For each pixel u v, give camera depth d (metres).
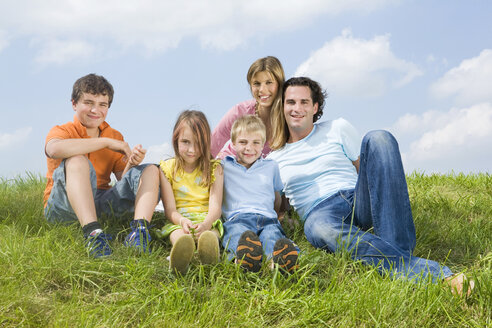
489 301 2.24
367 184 2.90
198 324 2.08
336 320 2.18
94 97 3.42
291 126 3.58
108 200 3.45
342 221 2.99
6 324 1.98
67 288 2.42
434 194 5.04
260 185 3.33
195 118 3.21
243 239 2.57
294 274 2.48
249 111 4.22
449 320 2.17
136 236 2.92
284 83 3.74
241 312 2.20
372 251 2.69
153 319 2.11
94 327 2.00
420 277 2.40
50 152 3.15
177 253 2.50
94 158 3.58
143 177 3.18
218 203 3.22
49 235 2.95
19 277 2.41
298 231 3.54
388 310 2.20
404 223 2.72
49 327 1.98
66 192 3.13
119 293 2.33
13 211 4.02
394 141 2.80
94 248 2.80
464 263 3.11
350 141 3.51
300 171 3.45
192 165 3.30
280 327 2.10
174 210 3.17
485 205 4.56
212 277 2.49
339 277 2.66
